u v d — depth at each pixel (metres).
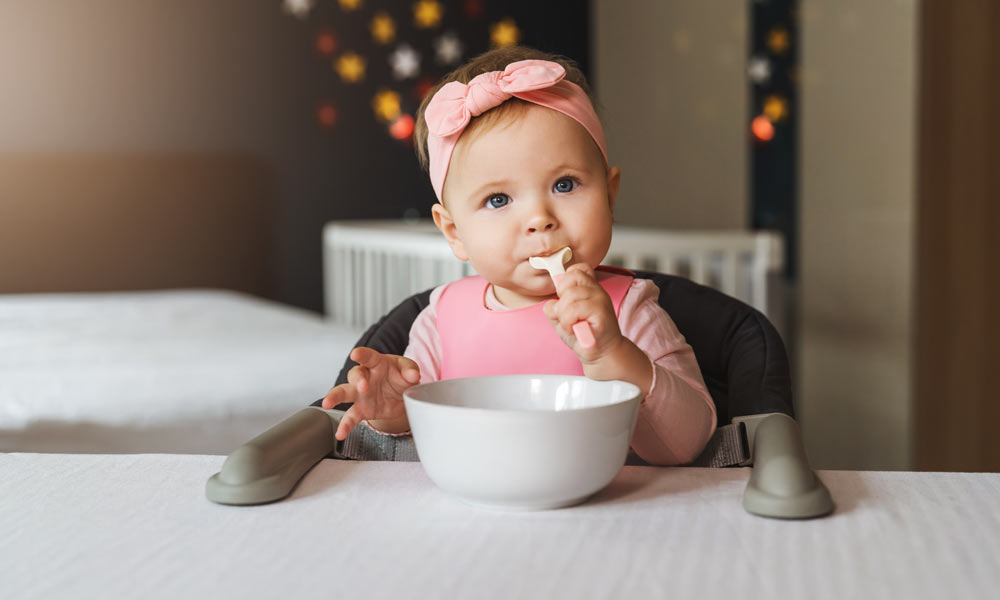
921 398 2.45
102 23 3.24
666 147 3.50
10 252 3.18
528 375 0.58
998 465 2.35
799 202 2.88
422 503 0.51
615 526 0.47
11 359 1.65
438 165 0.73
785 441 0.54
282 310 2.46
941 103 2.38
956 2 2.35
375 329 0.91
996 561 0.42
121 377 1.50
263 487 0.52
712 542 0.44
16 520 0.49
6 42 3.14
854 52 2.63
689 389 0.62
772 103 3.31
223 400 1.45
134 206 3.31
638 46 3.59
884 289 2.55
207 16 3.36
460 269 2.29
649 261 2.14
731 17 3.16
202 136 3.38
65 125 3.22
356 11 3.52
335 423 0.66
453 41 3.63
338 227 3.22
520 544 0.45
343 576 0.41
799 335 2.91
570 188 0.69
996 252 2.32
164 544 0.45
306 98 3.49
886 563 0.42
